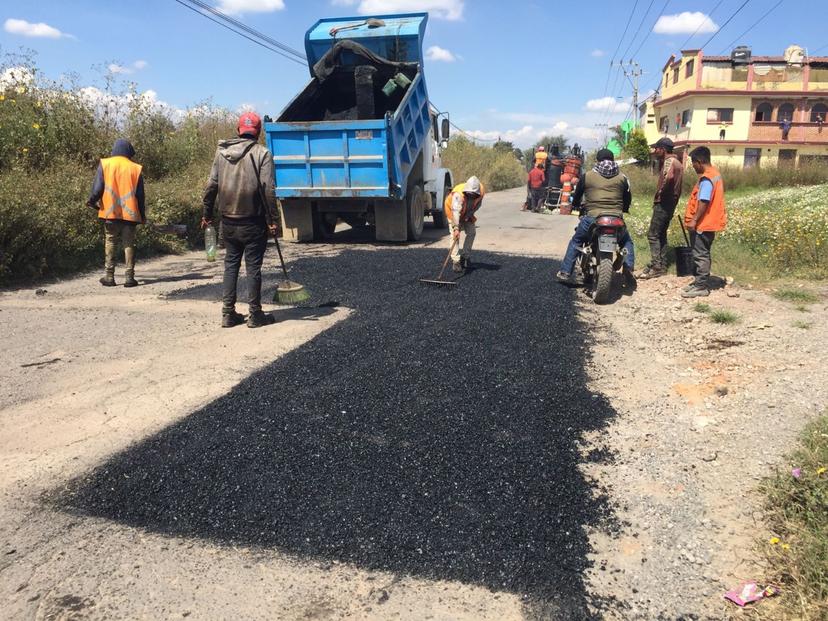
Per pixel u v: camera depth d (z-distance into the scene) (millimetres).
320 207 11344
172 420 3807
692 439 3600
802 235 8406
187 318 6125
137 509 2904
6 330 5676
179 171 14000
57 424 3762
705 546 2637
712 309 6246
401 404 4000
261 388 4254
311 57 11852
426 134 12305
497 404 4027
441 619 2244
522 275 8305
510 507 2898
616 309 6691
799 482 2889
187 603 2318
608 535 2721
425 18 11680
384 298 6914
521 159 64625
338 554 2590
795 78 38625
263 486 3066
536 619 2248
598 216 7070
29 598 2332
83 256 8766
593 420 3846
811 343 4984
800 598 2221
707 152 6578
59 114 11781
